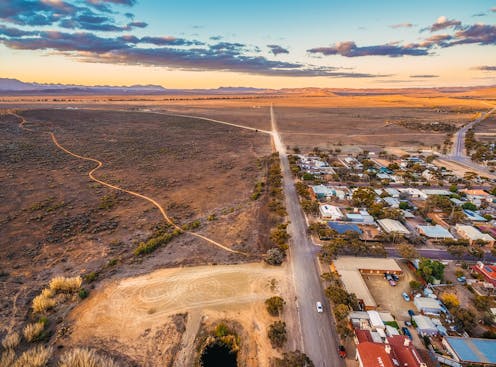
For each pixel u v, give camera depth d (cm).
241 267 5191
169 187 9088
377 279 5012
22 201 7519
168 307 4206
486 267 5116
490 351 3503
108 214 7138
